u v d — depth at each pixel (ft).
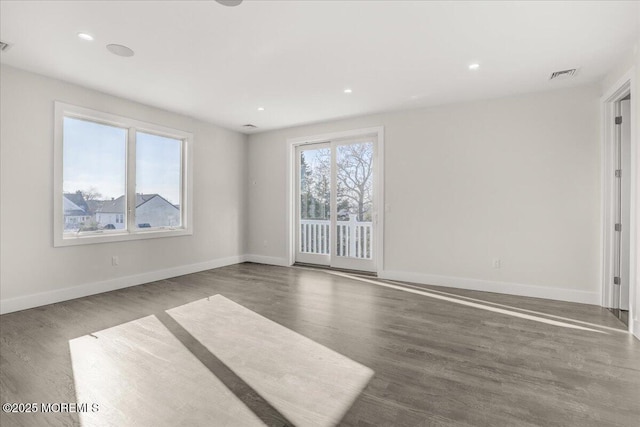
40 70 11.16
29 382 6.60
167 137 16.33
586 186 12.17
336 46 9.48
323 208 18.99
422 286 14.58
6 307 10.78
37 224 11.53
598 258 12.02
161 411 5.71
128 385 6.51
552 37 8.89
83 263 12.87
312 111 15.84
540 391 6.36
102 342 8.52
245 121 17.81
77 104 12.51
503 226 13.57
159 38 9.04
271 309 11.29
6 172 10.79
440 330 9.45
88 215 13.25
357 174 17.56
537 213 12.97
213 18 8.06
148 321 10.08
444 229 14.73
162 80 12.01
